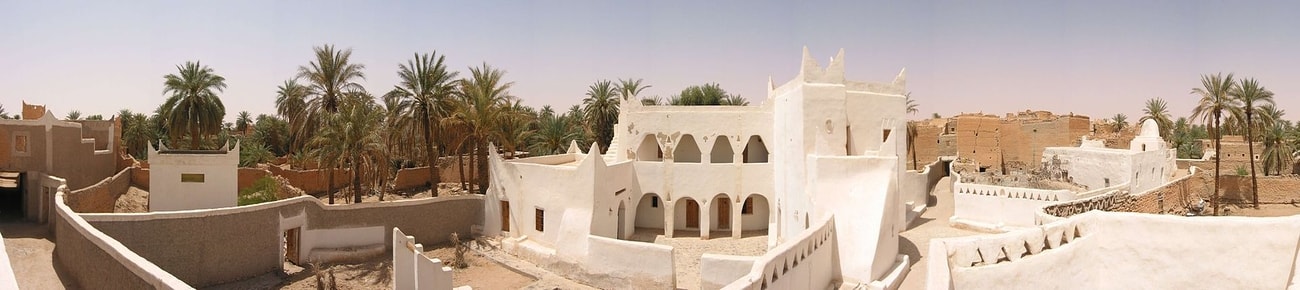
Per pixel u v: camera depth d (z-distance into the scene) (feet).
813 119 74.23
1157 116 184.65
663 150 96.89
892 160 62.75
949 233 79.71
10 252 57.16
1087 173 128.36
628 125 98.89
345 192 126.11
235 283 69.10
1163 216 32.55
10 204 84.84
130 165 112.68
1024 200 83.25
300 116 111.24
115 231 61.11
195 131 112.27
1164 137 186.80
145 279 34.17
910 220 86.28
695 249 86.22
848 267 59.31
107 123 108.68
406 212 87.10
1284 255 29.71
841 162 64.64
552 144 156.35
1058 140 166.30
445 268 55.26
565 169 81.35
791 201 80.07
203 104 111.86
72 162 84.74
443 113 105.81
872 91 83.25
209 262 67.36
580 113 189.57
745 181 94.38
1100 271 34.22
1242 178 137.39
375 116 101.40
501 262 80.94
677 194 95.35
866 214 60.39
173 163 78.28
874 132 81.92
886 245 60.34
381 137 102.58
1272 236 30.07
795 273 46.85
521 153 168.04
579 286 71.46
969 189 89.25
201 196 79.20
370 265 78.95
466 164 150.51
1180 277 31.73
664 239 93.35
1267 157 158.40
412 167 151.53
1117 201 93.40
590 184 78.23
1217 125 121.60
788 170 82.33
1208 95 121.90
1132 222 33.35
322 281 68.28
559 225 81.61
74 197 70.85
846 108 79.15
